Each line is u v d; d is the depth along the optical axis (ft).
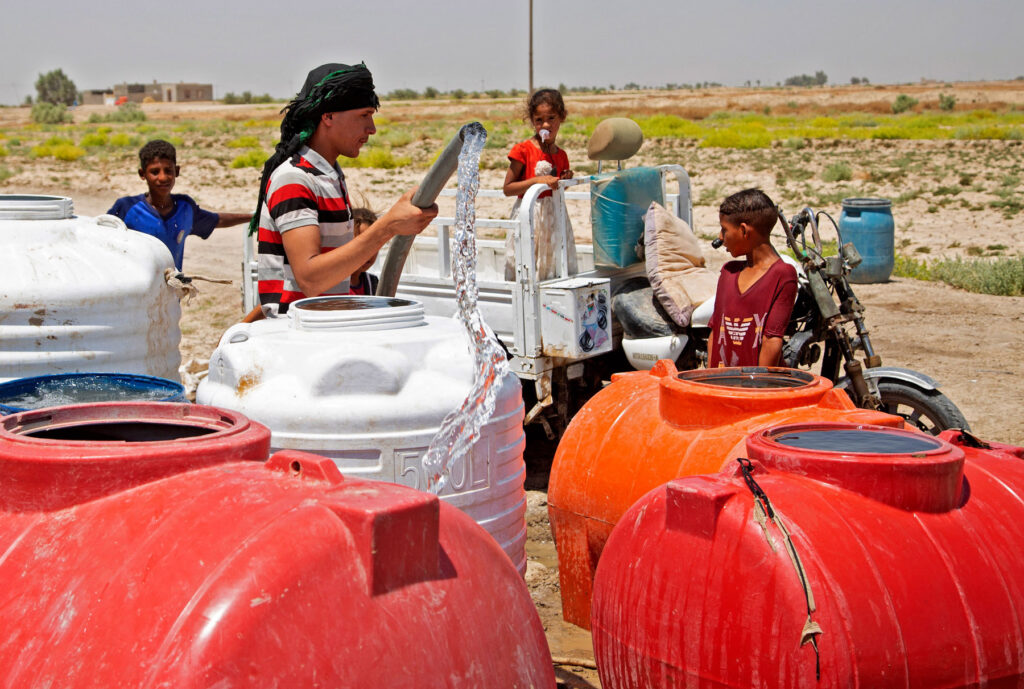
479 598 5.89
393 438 8.30
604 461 11.05
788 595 7.00
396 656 5.25
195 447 5.89
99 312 11.83
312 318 8.95
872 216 43.65
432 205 10.64
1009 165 108.06
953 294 41.47
